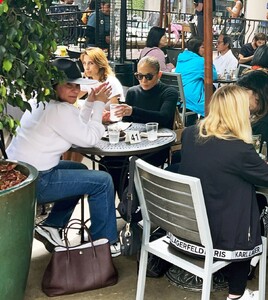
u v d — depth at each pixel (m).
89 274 2.53
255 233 2.11
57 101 2.66
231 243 2.06
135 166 2.20
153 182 2.10
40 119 2.62
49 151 2.62
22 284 2.23
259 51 3.15
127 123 3.33
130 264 2.85
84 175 2.67
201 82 4.77
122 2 5.15
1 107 1.94
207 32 3.05
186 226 2.06
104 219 2.73
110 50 5.59
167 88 3.45
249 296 2.34
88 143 2.67
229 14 10.01
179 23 8.55
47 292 2.50
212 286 2.51
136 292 2.47
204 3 3.03
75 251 2.54
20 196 2.06
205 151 2.08
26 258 2.21
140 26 8.38
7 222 2.01
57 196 2.67
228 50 6.20
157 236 2.63
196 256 2.11
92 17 6.56
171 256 2.19
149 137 2.98
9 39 1.88
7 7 1.81
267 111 2.67
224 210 2.06
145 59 3.43
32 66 2.03
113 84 3.72
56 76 2.29
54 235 2.75
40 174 2.61
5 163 2.39
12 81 2.02
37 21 2.02
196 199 1.93
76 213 3.45
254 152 2.03
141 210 2.29
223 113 2.06
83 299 2.49
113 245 2.87
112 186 2.73
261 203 2.52
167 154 3.41
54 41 2.10
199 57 4.78
